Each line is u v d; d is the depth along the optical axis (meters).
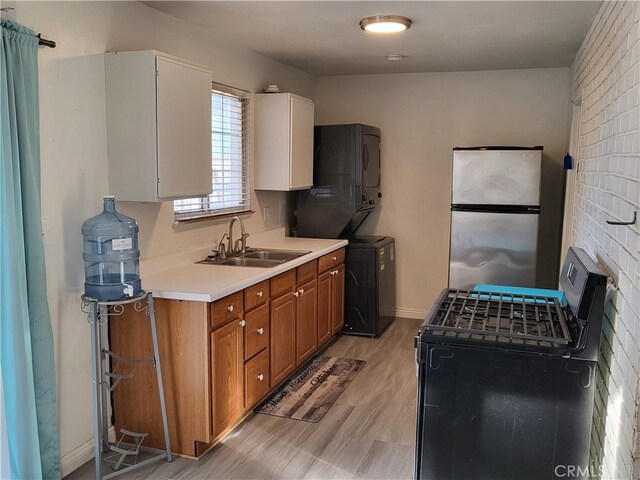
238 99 4.34
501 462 2.09
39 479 2.46
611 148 2.31
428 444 2.15
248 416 3.45
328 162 4.98
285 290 3.77
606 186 2.42
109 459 2.93
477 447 2.10
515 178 4.58
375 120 5.62
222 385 3.02
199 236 3.87
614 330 2.04
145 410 3.01
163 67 2.89
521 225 4.61
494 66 5.02
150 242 3.35
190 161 3.16
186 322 2.87
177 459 2.94
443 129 5.43
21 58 2.30
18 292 2.30
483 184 4.66
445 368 2.10
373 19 3.40
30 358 2.39
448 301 2.59
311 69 5.28
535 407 2.03
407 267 5.68
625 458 1.77
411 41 4.04
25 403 2.37
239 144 4.39
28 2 2.45
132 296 2.67
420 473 2.17
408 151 5.55
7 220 2.24
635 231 1.74
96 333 2.63
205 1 3.12
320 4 3.14
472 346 2.06
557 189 5.18
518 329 2.18
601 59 2.76
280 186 4.48
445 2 3.07
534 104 5.17
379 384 3.95
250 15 3.39
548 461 2.04
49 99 2.58
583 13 3.17
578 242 3.61
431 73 5.41
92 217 2.81
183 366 2.90
